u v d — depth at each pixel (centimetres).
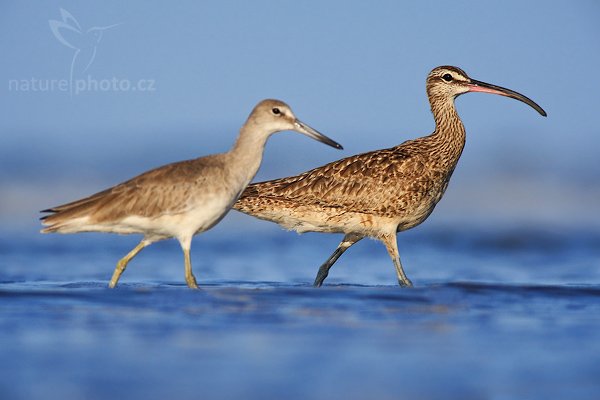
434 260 2261
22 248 2352
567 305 1487
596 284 1773
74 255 2252
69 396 986
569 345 1216
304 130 1587
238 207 1748
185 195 1496
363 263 2197
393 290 1588
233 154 1555
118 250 2339
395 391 1019
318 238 2598
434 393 1015
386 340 1230
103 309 1392
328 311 1403
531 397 1002
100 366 1090
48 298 1469
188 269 1534
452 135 1792
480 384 1047
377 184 1716
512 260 2266
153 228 1516
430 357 1151
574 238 2673
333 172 1736
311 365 1109
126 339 1212
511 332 1285
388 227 1744
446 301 1501
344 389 1023
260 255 2302
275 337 1234
